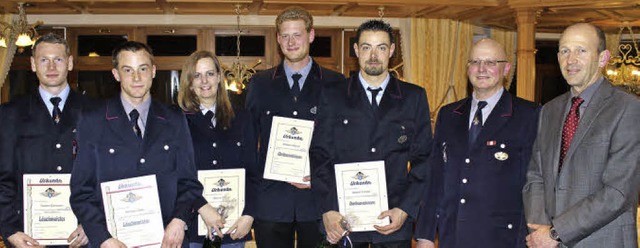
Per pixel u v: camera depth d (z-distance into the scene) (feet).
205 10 24.00
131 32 25.72
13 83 25.73
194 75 10.41
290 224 11.41
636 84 26.14
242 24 25.49
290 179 11.09
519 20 22.56
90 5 22.58
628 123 8.09
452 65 26.96
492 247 9.44
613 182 7.99
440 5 22.35
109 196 8.89
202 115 10.57
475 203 9.55
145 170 9.18
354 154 9.92
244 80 25.25
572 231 8.18
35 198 9.63
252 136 10.85
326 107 10.12
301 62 11.53
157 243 8.98
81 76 25.81
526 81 22.67
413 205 9.77
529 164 9.43
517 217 9.50
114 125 9.17
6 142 9.87
